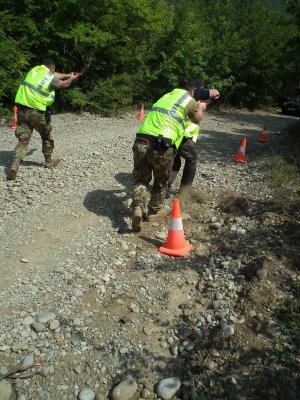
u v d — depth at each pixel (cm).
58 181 636
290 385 291
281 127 1620
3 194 575
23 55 1266
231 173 747
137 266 430
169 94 474
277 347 322
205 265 431
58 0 1384
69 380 299
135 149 458
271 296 373
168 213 546
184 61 1806
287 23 1284
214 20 2184
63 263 431
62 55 1473
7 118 1192
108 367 310
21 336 333
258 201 579
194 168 565
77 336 336
